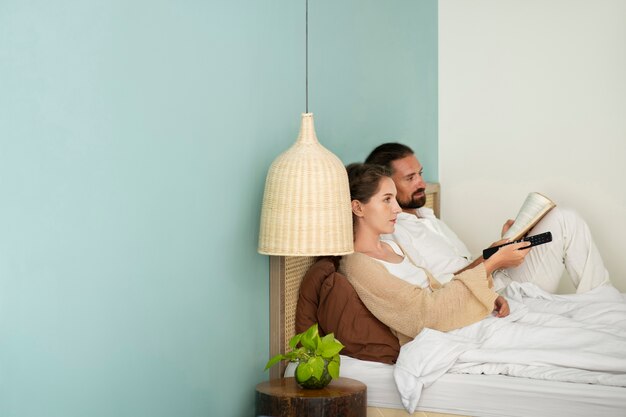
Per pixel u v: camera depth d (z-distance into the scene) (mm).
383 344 2234
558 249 2818
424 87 3980
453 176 4180
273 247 2021
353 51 3008
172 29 1803
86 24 1532
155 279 1754
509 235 2701
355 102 3027
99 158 1569
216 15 1989
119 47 1624
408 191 3031
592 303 2508
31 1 1398
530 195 2760
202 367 1949
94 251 1562
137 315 1695
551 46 3965
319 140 2666
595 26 3881
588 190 3920
